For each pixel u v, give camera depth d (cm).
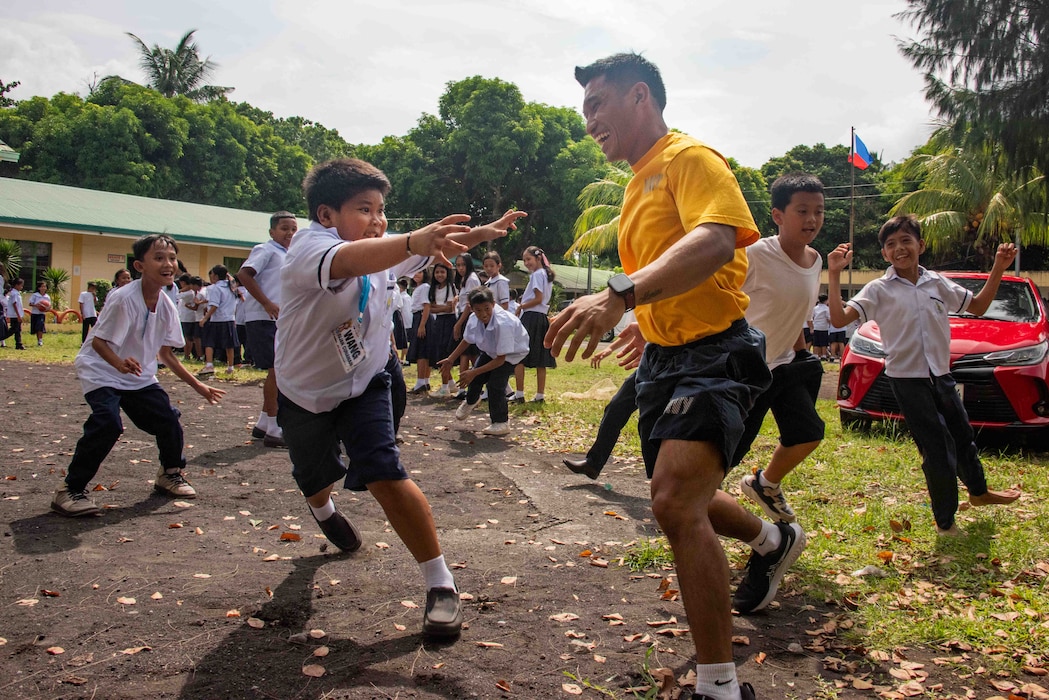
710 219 225
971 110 1803
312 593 338
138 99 3322
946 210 2598
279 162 3897
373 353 314
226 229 2639
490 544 417
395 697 250
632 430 767
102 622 301
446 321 1051
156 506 466
